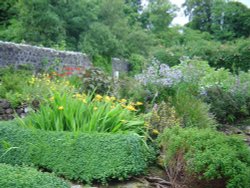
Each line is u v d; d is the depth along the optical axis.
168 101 6.60
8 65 11.63
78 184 4.49
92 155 4.62
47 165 4.74
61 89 6.90
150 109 6.41
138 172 4.59
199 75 8.60
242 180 3.71
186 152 4.17
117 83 7.50
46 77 9.38
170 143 4.35
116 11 23.77
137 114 6.54
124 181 4.54
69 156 4.68
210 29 37.94
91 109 5.46
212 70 10.54
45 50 13.12
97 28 19.61
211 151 3.91
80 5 19.78
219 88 8.48
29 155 4.90
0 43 11.43
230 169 3.74
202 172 3.91
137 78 7.62
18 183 3.34
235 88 8.46
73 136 4.85
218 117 7.86
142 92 6.90
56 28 18.16
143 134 5.35
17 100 7.77
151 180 4.63
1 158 5.04
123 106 5.88
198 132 4.29
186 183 4.27
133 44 23.58
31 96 7.62
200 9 39.66
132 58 21.44
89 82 7.53
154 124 5.52
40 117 5.47
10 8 19.33
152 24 35.38
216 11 34.16
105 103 5.59
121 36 23.23
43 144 4.91
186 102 6.29
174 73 7.81
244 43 15.99
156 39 29.33
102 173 4.45
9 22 19.28
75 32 20.42
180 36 33.34
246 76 9.53
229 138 4.12
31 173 3.71
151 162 5.00
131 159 4.57
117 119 5.36
